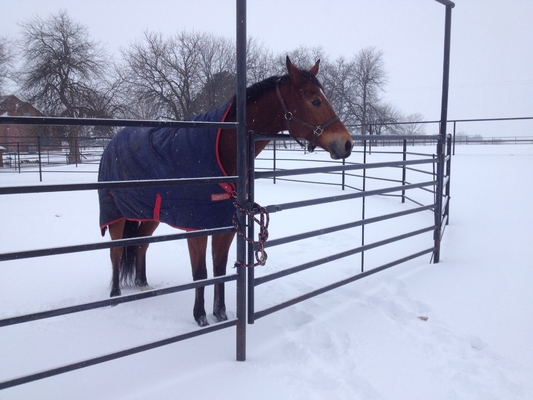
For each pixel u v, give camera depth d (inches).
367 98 1373.0
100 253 197.3
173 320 123.3
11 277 162.1
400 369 96.3
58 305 133.5
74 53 896.3
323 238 216.8
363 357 101.3
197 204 109.7
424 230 164.2
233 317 123.8
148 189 117.6
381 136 140.0
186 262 183.0
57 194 415.8
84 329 117.2
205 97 933.8
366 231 229.6
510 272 154.5
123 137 130.9
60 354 103.5
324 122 112.5
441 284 147.6
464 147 796.6
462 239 204.5
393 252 189.6
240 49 91.2
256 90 116.5
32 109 921.5
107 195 136.7
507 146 808.3
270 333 113.7
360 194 128.0
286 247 201.2
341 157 112.7
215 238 114.8
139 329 117.5
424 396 86.5
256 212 99.3
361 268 164.1
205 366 97.2
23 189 68.1
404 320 121.6
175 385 89.6
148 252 197.5
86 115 896.9
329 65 1295.5
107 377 92.8
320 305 132.0
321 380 91.7
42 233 241.8
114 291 140.0
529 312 123.0
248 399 84.6
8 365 98.3
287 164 600.7
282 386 89.0
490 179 374.0
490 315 122.6
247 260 100.0
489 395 86.7
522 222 227.3
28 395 86.4
